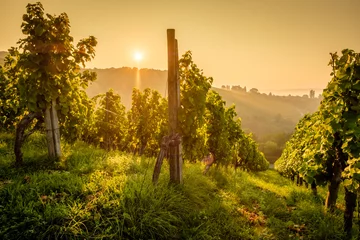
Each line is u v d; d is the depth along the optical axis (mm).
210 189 7203
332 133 5523
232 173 12055
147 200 4801
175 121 6266
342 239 5062
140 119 16484
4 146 8234
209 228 4887
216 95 11500
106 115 17875
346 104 5152
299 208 6945
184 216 5023
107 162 7316
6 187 4801
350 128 4949
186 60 6973
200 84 7031
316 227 5566
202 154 10961
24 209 4109
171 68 6137
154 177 5711
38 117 7086
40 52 6641
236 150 23406
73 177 5629
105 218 4262
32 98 6703
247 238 4926
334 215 5934
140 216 4438
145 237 4199
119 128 18531
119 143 19391
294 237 5074
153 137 16141
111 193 4805
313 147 7188
